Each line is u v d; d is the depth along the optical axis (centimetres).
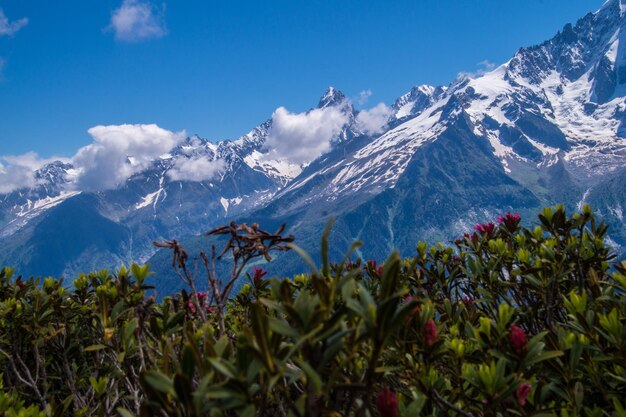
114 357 378
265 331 152
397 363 291
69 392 517
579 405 243
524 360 237
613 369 290
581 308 293
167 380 160
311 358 162
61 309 474
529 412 239
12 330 461
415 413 196
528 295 434
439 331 323
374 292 397
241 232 294
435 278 490
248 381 156
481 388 232
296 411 168
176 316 306
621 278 328
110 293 383
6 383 496
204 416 194
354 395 172
